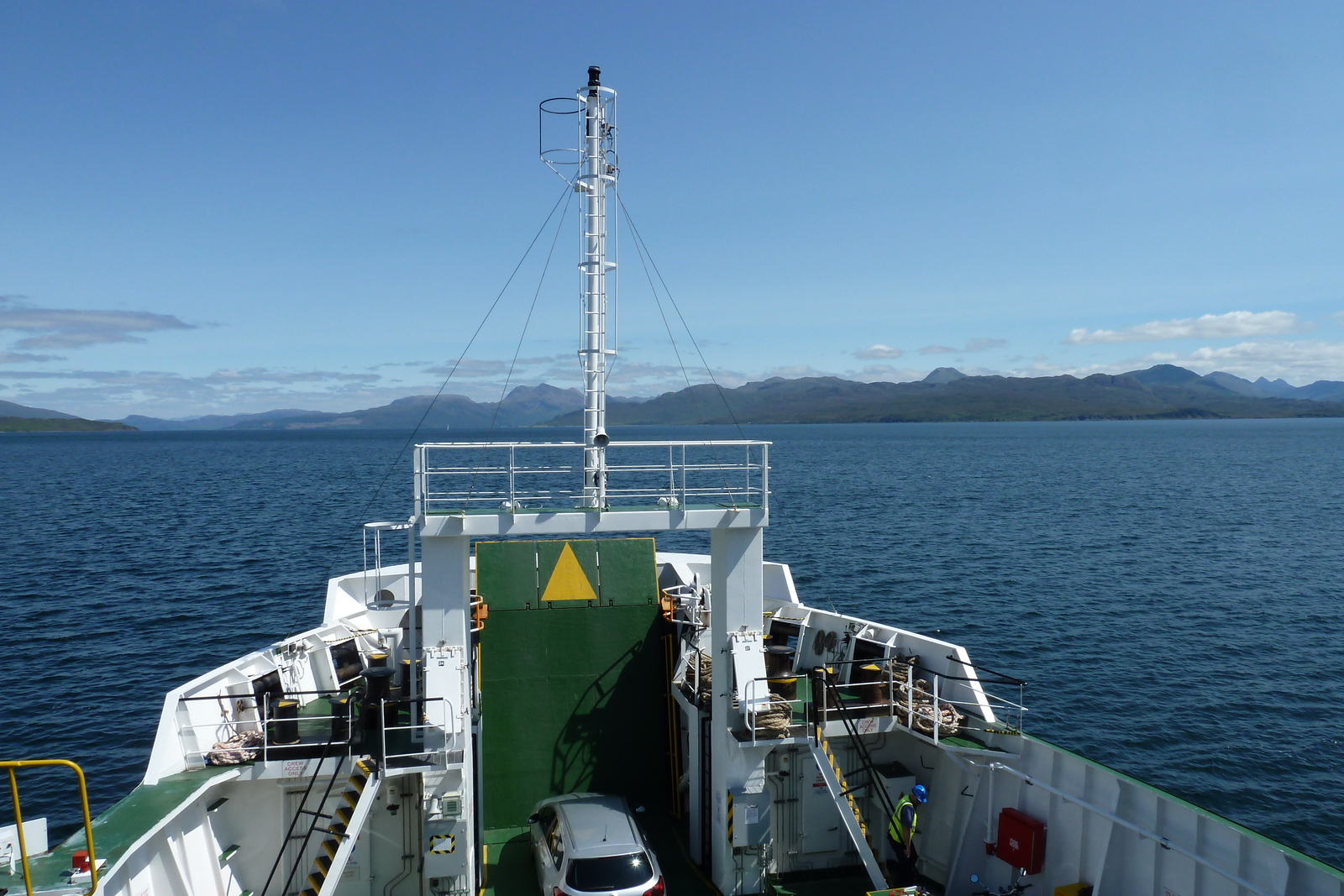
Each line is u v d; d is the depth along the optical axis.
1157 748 28.28
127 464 188.75
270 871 14.48
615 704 18.56
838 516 82.19
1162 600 48.00
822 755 14.14
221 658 37.22
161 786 12.68
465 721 13.65
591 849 13.68
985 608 45.75
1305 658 37.31
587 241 16.89
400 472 150.88
